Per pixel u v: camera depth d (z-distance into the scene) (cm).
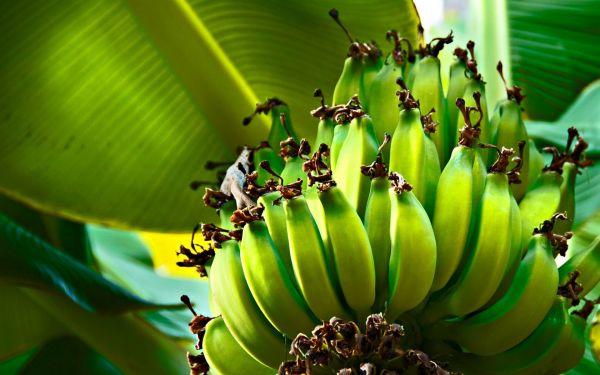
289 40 279
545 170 246
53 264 268
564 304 235
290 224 230
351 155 239
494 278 231
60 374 279
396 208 230
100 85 278
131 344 277
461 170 234
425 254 229
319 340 225
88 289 266
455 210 233
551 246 235
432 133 244
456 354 237
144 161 279
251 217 233
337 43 278
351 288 230
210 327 239
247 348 234
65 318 279
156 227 279
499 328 232
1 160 276
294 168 244
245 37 279
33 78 277
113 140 278
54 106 277
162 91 279
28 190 276
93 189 278
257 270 231
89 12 277
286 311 230
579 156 247
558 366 235
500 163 235
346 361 227
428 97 246
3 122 276
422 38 265
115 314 264
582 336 237
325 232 231
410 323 235
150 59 279
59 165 277
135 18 278
